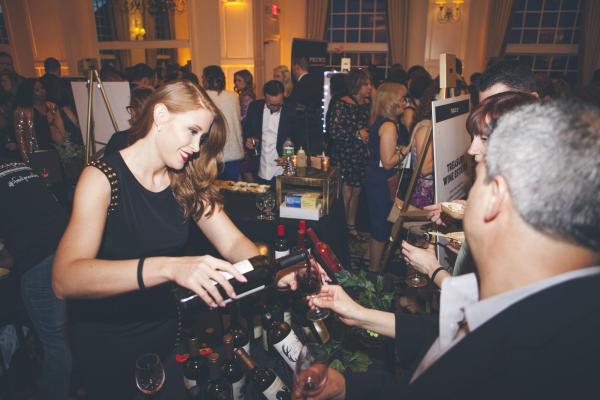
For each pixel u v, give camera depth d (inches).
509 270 19.3
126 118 121.9
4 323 78.9
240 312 56.2
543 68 332.5
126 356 51.2
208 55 261.7
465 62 327.0
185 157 44.7
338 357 44.0
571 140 17.0
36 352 84.2
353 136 151.9
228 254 51.5
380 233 120.2
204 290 34.4
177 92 42.6
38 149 136.6
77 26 292.7
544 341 16.6
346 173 155.0
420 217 71.2
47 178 111.9
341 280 49.6
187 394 43.3
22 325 80.9
